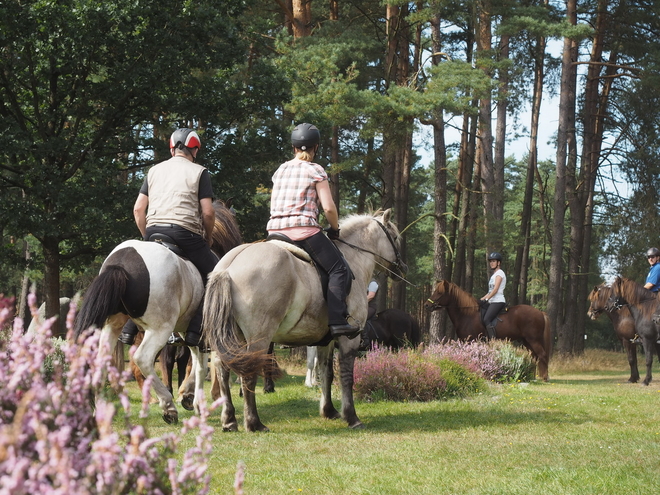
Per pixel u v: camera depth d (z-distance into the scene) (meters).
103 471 1.68
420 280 43.84
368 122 19.33
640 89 28.95
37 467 1.54
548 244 42.88
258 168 18.92
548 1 29.72
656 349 13.66
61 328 15.91
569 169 31.55
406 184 27.53
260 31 20.80
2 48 15.73
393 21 23.55
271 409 8.07
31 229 14.77
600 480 4.25
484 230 26.53
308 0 22.02
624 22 29.70
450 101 18.42
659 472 4.55
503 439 5.80
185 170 6.15
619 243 31.00
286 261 5.63
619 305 14.16
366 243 6.93
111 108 16.20
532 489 4.05
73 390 1.95
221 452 5.07
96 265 24.55
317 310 5.95
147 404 1.96
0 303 2.00
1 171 16.72
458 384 9.66
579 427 6.57
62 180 15.38
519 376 12.51
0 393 1.88
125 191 15.42
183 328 6.00
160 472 1.95
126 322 5.76
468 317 13.78
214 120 17.30
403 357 9.65
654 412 7.86
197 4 16.34
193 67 16.78
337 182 23.78
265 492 3.94
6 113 16.20
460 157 30.50
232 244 7.39
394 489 4.02
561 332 30.14
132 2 15.07
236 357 5.21
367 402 8.86
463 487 4.11
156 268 5.40
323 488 4.04
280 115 21.41
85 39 14.66
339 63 22.95
